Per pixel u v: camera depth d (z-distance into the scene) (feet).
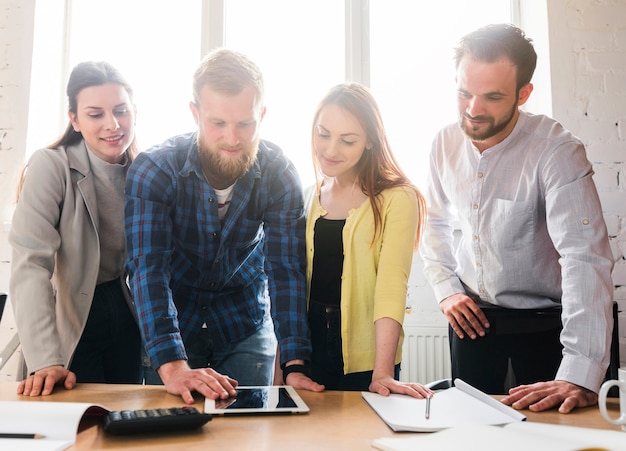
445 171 5.70
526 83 4.86
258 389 3.56
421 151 8.75
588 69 7.60
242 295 5.19
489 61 4.69
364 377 4.61
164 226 4.32
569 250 4.42
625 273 7.27
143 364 5.34
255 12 8.97
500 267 5.30
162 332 3.85
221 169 4.28
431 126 8.75
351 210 4.74
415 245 5.11
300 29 8.93
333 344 4.62
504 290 5.36
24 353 4.13
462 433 2.41
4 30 8.55
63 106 9.16
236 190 4.63
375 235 4.62
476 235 5.40
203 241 4.70
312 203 5.03
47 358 4.03
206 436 2.57
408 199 4.68
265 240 4.75
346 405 3.25
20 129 8.36
